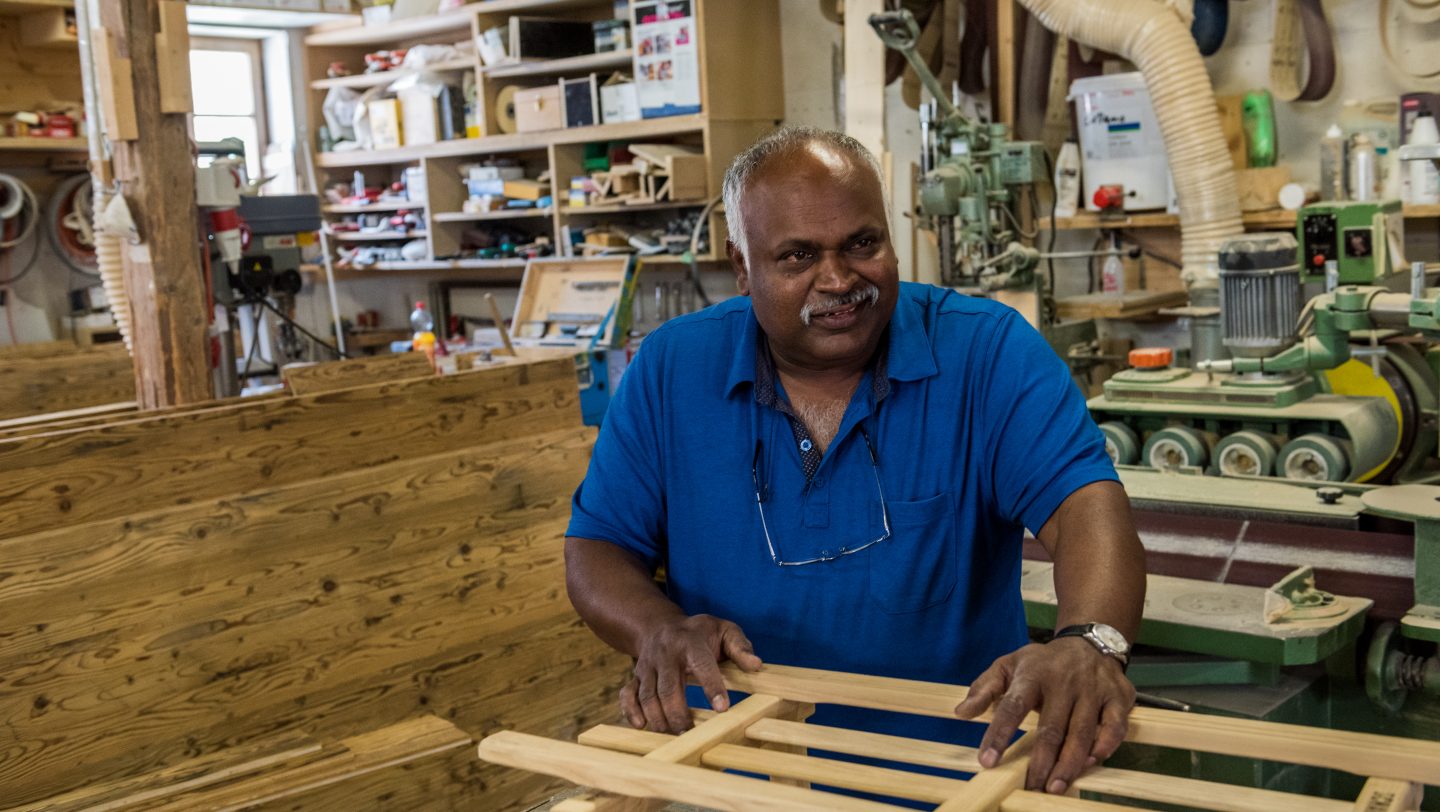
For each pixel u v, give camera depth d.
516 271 7.39
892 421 1.51
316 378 3.18
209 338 3.70
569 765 1.17
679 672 1.34
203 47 7.43
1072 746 1.09
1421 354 3.71
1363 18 4.50
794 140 1.41
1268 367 3.30
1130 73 4.63
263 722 2.81
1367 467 3.20
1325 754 1.06
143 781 2.48
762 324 1.45
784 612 1.55
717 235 5.91
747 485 1.55
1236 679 2.37
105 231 3.44
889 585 1.51
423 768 2.68
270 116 7.70
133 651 2.62
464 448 3.25
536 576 3.30
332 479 2.92
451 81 7.15
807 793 1.05
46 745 2.50
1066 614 1.29
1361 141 4.12
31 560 2.48
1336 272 3.23
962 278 4.43
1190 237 4.26
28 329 6.13
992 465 1.50
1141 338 5.16
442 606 3.11
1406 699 2.43
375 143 7.32
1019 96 5.14
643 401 1.62
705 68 5.79
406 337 7.66
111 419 3.07
